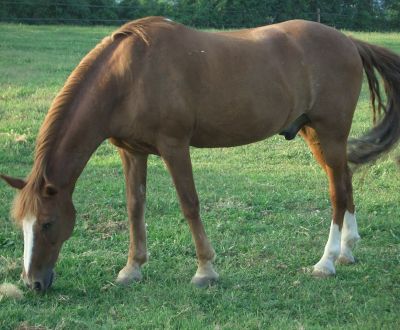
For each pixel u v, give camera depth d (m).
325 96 5.27
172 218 6.30
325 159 5.38
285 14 30.33
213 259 4.92
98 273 5.01
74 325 4.13
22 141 8.96
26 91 12.12
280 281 4.91
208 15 29.38
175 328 4.09
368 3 32.28
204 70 4.74
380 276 5.00
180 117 4.65
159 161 8.60
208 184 7.45
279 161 8.74
